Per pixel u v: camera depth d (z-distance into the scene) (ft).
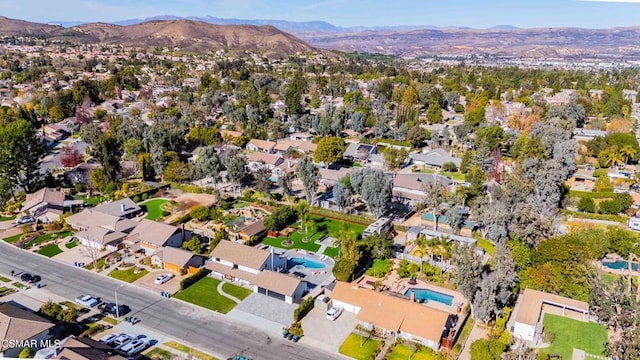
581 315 264.93
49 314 247.50
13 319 232.53
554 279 278.26
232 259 306.76
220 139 621.31
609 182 446.19
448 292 291.38
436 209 385.09
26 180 459.73
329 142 537.24
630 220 378.32
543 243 294.87
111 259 327.67
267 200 440.86
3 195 415.03
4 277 301.84
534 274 284.61
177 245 344.69
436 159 552.41
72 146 574.15
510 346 236.43
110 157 473.26
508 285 256.11
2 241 357.41
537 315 250.57
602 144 542.16
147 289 291.17
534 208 342.85
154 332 247.29
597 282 255.91
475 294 255.70
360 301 264.52
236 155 504.02
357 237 354.54
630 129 639.76
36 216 399.44
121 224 366.02
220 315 265.13
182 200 441.68
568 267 278.05
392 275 313.94
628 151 519.60
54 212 400.47
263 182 444.55
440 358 223.10
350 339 244.22
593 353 232.32
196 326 254.06
